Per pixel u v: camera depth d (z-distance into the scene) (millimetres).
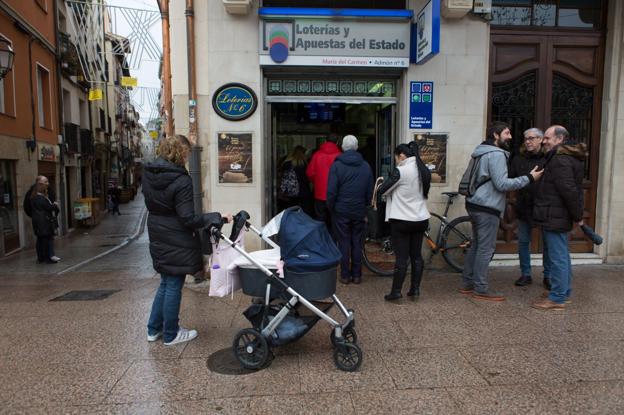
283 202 7129
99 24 14617
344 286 5645
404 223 4781
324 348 3852
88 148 18094
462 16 6062
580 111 6750
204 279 5957
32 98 12016
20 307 5176
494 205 4828
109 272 7703
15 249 10945
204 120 6031
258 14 5828
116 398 3066
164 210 3670
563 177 4367
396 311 4707
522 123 6648
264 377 3346
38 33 12508
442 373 3373
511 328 4211
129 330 4316
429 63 6164
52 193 12297
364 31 5941
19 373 3434
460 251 6324
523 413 2852
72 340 4074
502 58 6527
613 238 6703
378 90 6402
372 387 3188
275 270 3475
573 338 3967
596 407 2906
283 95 6281
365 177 5539
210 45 5910
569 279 4676
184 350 3832
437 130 6250
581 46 6609
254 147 6035
